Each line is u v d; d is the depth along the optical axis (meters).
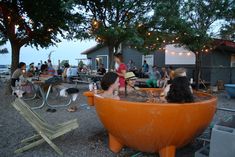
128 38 9.31
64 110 7.11
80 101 8.66
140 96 4.85
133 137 3.41
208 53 15.17
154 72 12.42
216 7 12.11
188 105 3.14
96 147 4.14
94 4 9.94
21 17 9.59
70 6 7.77
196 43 11.89
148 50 10.65
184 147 4.16
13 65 9.99
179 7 11.36
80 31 9.68
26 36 10.05
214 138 2.91
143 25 10.12
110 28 9.00
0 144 4.20
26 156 3.72
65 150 3.99
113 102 3.36
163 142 3.35
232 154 2.80
